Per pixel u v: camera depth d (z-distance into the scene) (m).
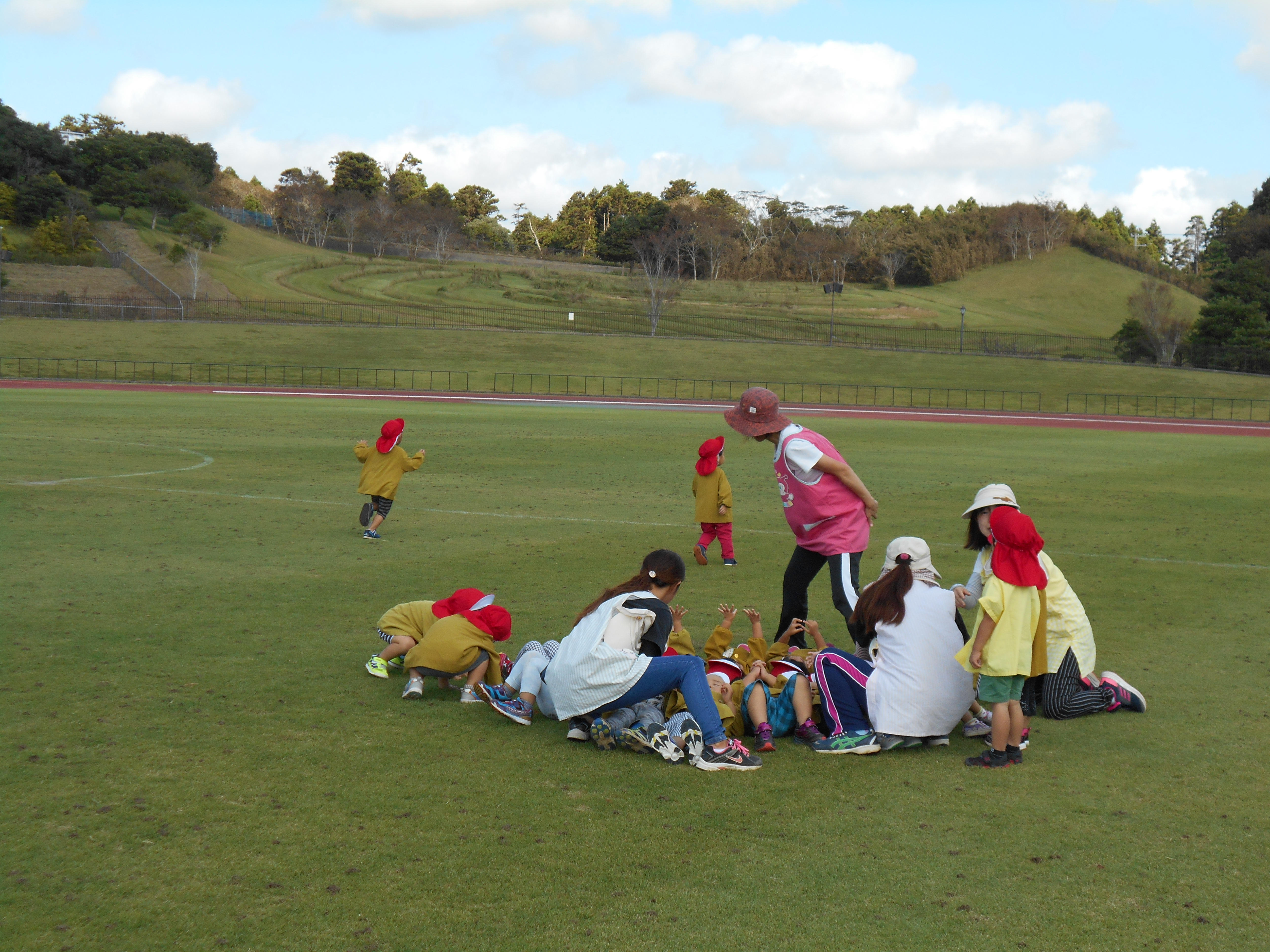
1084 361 75.19
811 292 133.25
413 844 3.94
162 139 146.75
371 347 71.19
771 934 3.35
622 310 107.44
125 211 117.25
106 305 80.25
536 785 4.58
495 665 5.92
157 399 36.94
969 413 50.38
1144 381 68.06
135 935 3.26
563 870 3.76
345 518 12.45
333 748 4.95
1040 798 4.56
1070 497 16.17
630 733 4.96
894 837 4.12
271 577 8.96
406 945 3.24
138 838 3.92
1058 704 5.67
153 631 7.01
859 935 3.36
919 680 5.11
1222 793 4.63
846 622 6.75
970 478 18.55
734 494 16.02
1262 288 90.56
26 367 55.91
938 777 4.81
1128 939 3.37
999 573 4.91
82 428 23.77
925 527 12.84
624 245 145.12
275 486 15.07
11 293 81.19
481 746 5.07
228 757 4.78
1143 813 4.40
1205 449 27.42
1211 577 9.95
